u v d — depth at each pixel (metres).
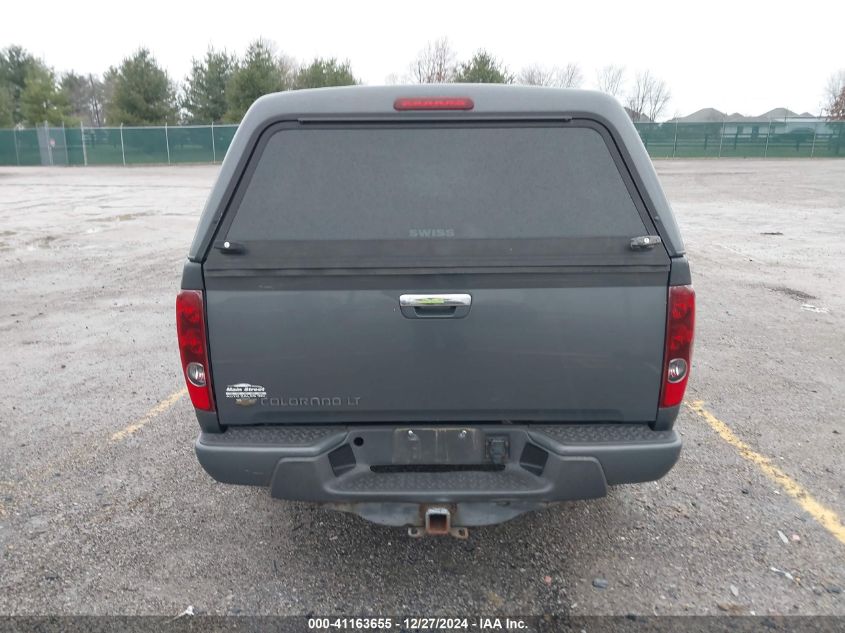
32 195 23.50
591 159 2.70
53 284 9.84
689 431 4.76
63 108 52.03
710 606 2.94
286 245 2.64
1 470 4.25
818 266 10.75
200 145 42.47
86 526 3.60
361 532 3.53
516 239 2.64
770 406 5.21
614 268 2.61
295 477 2.70
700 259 11.34
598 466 2.66
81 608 2.96
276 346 2.68
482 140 2.71
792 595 3.02
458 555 3.32
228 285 2.65
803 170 33.31
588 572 3.18
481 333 2.66
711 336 7.08
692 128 43.72
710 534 3.49
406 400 2.73
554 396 2.72
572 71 63.25
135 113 49.03
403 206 2.68
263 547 3.40
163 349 6.79
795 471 4.18
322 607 2.96
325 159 2.70
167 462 4.34
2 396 5.52
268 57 48.19
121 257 11.91
